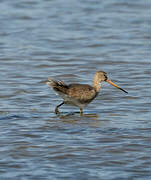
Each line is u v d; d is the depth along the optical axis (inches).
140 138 549.3
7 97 745.0
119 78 871.7
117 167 466.9
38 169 462.3
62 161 481.7
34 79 859.4
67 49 1093.1
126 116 649.6
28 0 1615.4
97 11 1486.2
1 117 640.4
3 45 1114.7
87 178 441.4
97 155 496.7
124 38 1186.6
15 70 917.8
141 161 480.4
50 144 530.0
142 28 1280.8
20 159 486.9
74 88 663.1
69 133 570.6
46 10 1492.4
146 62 979.9
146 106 698.8
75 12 1472.7
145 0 1627.7
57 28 1286.9
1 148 516.7
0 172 455.2
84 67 949.2
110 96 761.0
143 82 840.3
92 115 660.1
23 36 1203.9
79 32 1250.6
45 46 1115.3
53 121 625.6
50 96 756.6
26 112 670.5
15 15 1419.8
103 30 1266.0
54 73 903.7
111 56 1031.6
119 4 1572.3
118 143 532.7
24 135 561.0
